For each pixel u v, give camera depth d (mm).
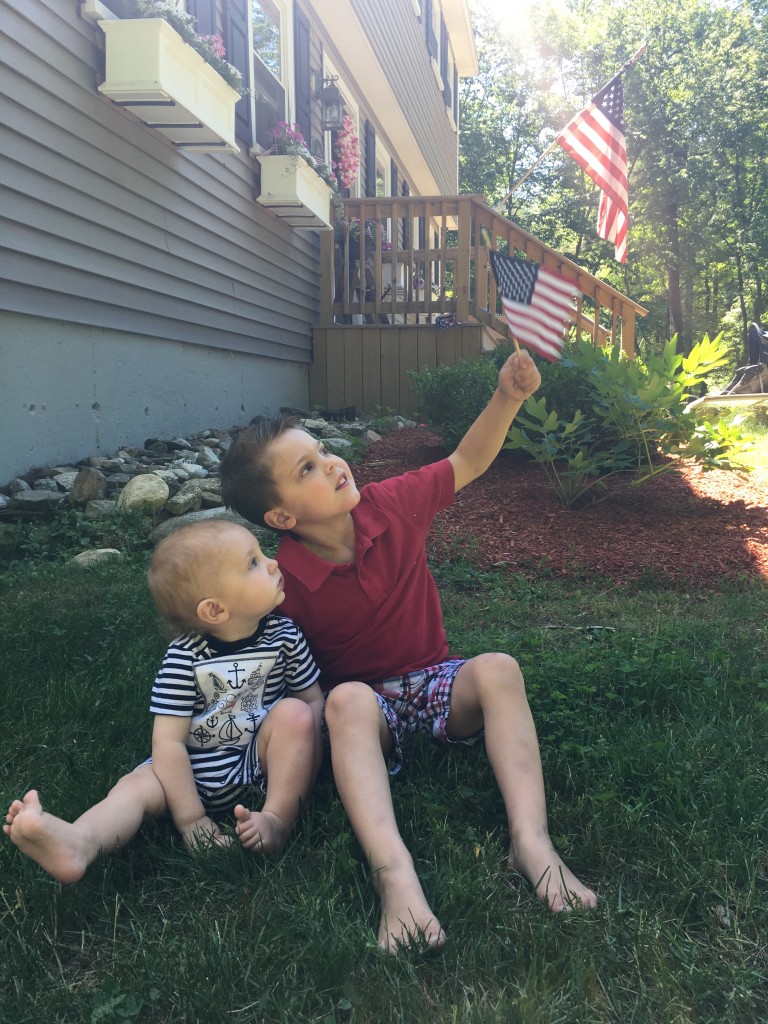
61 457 6105
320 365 11375
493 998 1487
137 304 7000
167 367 7656
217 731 2066
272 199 9430
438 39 21188
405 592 2246
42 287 5734
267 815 1891
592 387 6098
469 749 2410
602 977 1532
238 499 2197
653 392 5254
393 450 7531
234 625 2059
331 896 1764
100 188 6320
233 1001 1496
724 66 31641
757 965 1572
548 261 10648
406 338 11039
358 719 1919
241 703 2076
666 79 31531
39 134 5547
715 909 1730
